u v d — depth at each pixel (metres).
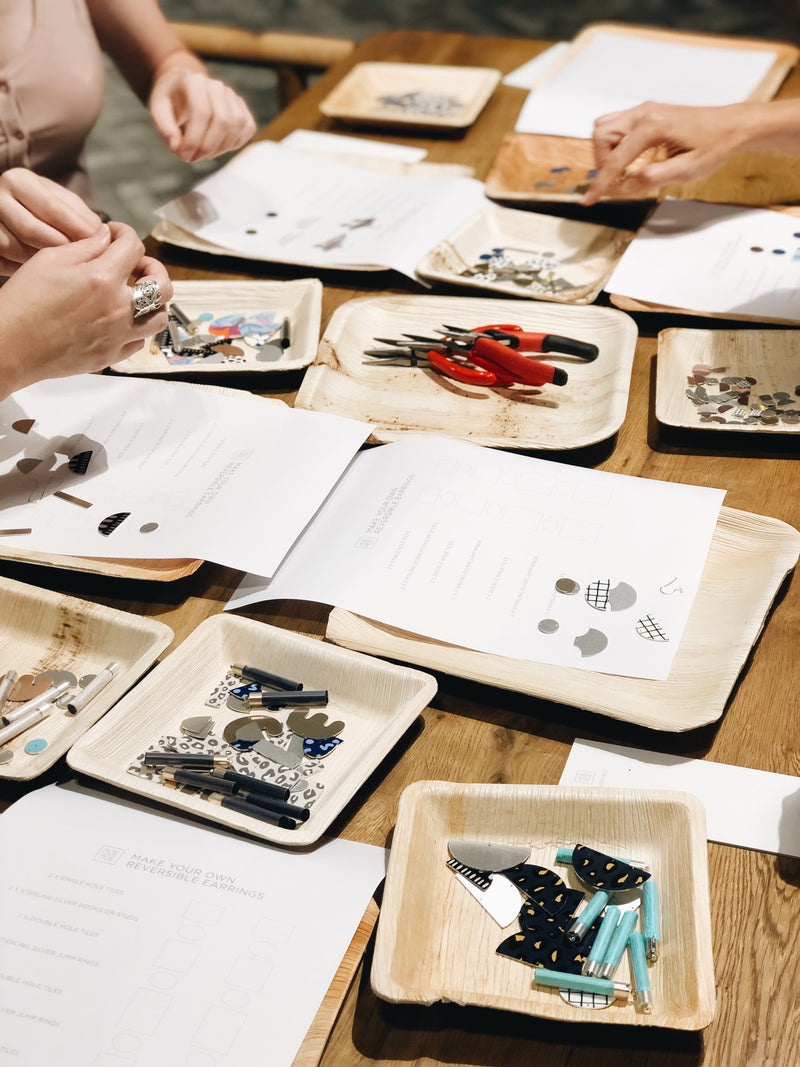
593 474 0.96
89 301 0.95
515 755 0.75
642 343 1.19
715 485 0.98
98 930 0.63
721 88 1.68
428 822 0.69
